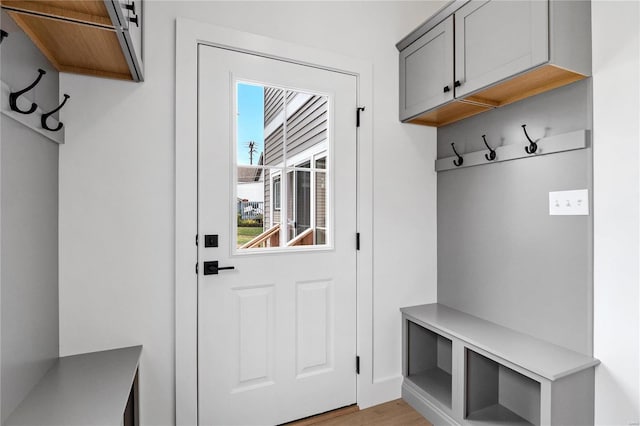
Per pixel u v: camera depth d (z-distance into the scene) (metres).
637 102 1.29
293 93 1.84
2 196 0.93
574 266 1.48
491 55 1.52
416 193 2.19
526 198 1.69
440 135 2.23
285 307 1.82
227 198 1.67
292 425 1.82
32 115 1.10
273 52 1.76
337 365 1.95
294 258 1.84
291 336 1.83
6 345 0.96
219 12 1.66
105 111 1.45
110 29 1.07
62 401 1.08
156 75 1.54
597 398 1.42
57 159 1.37
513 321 1.76
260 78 1.74
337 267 1.95
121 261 1.48
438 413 1.85
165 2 1.56
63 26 1.05
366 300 2.02
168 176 1.56
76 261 1.41
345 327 1.97
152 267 1.54
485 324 1.85
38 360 1.19
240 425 1.71
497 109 1.83
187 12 1.59
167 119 1.56
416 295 2.20
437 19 1.80
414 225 2.19
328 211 1.93
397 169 2.12
